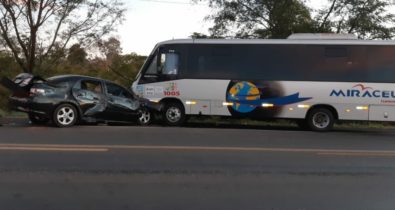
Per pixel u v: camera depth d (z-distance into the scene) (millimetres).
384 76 16750
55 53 23734
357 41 16906
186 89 17359
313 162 9305
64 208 5832
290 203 6309
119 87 16094
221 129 16016
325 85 16922
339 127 19953
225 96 17266
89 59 26531
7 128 13680
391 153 10797
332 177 7953
